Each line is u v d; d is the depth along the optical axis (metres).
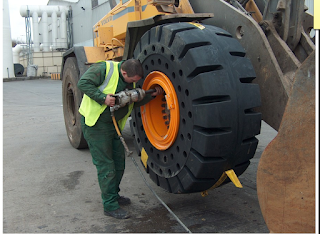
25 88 20.25
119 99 2.96
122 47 5.61
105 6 24.83
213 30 2.88
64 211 3.33
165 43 2.96
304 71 1.83
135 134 3.70
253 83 2.89
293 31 3.06
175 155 3.02
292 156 1.88
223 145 2.61
